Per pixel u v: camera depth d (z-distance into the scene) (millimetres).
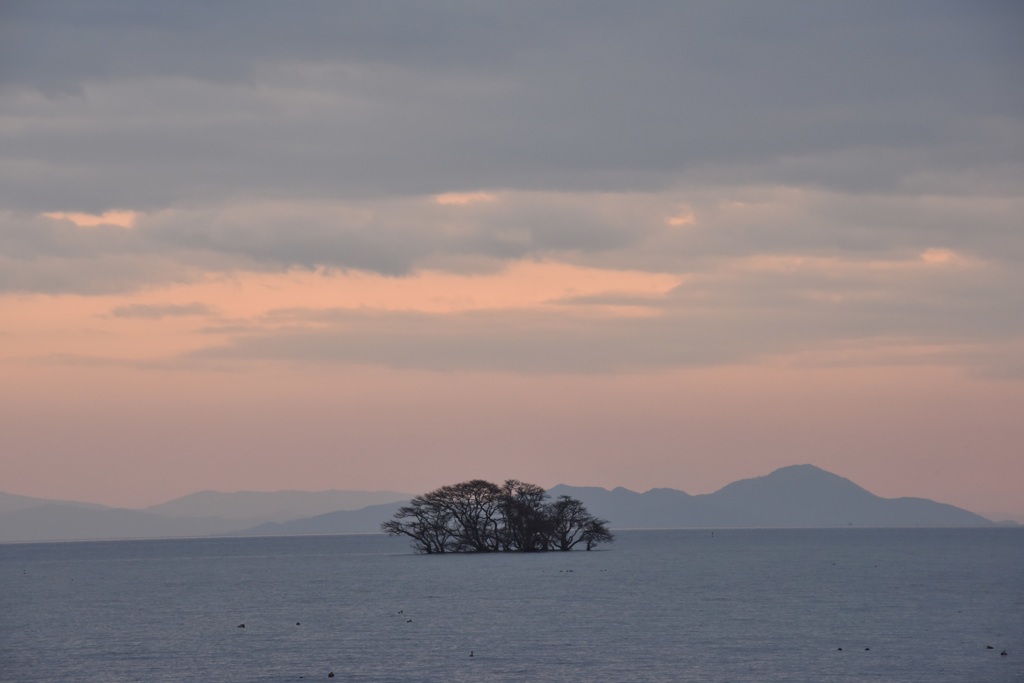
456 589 169750
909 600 141250
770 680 81250
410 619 124875
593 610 132500
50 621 131750
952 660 89188
